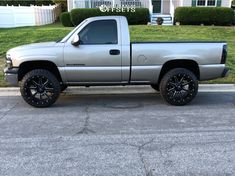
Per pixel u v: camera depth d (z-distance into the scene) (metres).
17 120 6.18
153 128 5.71
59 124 5.93
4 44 13.50
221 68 7.22
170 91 7.18
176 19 21.47
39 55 6.88
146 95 8.23
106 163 4.33
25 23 23.86
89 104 7.38
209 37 15.68
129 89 8.65
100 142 5.05
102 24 7.02
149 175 4.01
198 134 5.39
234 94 8.32
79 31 7.00
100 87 8.57
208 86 8.95
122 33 7.02
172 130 5.60
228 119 6.24
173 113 6.64
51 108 7.05
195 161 4.38
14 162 4.38
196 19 21.14
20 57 6.88
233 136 5.30
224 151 4.70
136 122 6.04
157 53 7.04
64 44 6.97
